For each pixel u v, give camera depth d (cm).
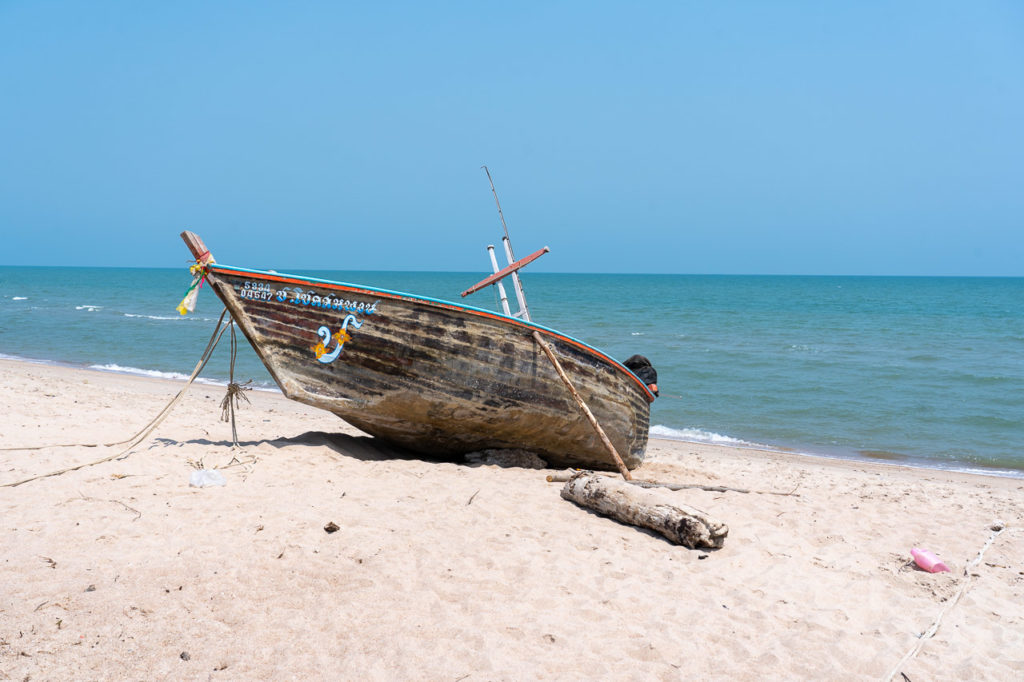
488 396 830
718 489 845
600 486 675
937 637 470
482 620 448
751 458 1276
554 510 670
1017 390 2033
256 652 402
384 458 871
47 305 5197
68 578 455
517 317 869
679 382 2155
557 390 865
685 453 1291
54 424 912
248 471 716
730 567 565
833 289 12325
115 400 1234
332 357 778
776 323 4562
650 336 3634
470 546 558
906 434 1529
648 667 415
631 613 479
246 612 439
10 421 909
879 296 9300
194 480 658
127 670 378
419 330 788
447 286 13000
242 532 542
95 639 400
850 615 499
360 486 704
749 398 1911
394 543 546
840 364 2547
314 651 406
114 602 433
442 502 671
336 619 438
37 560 475
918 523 734
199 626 421
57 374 1744
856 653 445
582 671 404
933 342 3356
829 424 1620
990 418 1672
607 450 895
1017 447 1421
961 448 1413
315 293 763
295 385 776
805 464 1238
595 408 912
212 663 390
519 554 548
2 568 462
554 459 938
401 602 463
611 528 631
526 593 489
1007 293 10606
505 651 417
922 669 428
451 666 398
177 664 386
